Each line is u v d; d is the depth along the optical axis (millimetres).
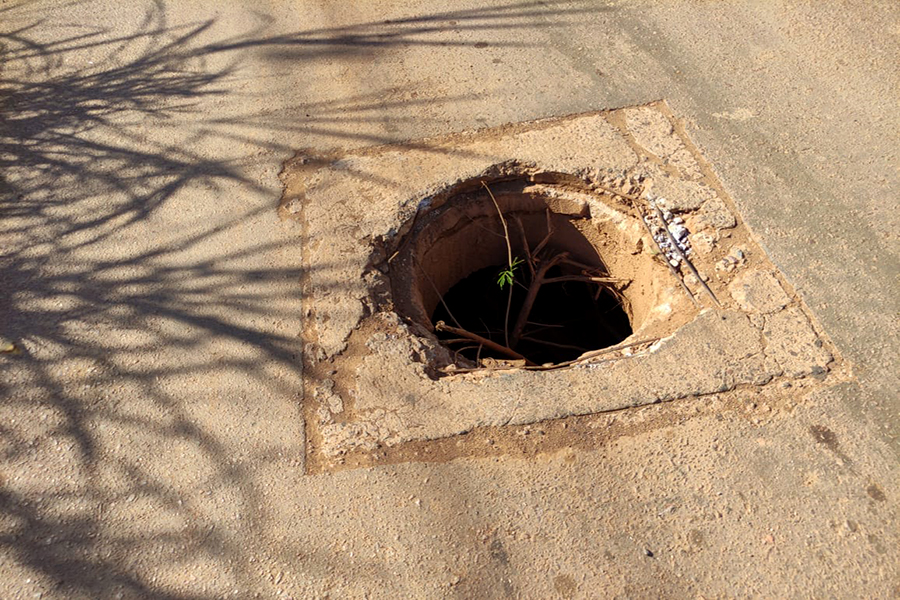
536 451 2303
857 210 2885
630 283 3238
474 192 3162
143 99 3619
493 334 3764
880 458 2232
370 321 2664
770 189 2973
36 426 2438
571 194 3146
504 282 3424
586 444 2312
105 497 2266
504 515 2172
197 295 2779
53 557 2150
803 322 2561
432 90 3547
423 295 3164
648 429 2334
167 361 2586
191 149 3348
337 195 3078
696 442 2299
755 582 2021
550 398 2416
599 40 3762
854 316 2564
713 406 2375
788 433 2301
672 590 2020
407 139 3305
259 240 2947
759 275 2713
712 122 3271
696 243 2857
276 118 3469
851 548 2066
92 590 2084
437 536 2137
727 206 2922
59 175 3270
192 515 2215
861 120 3238
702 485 2205
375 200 3035
